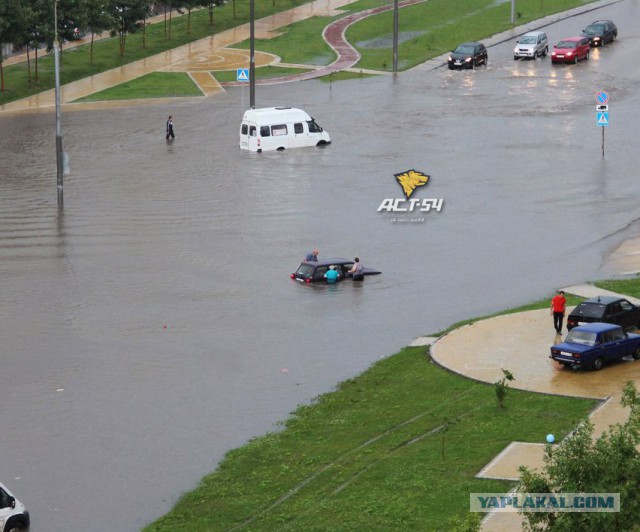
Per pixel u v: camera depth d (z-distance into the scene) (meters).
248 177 128.50
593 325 70.62
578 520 40.34
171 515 54.75
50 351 76.94
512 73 182.25
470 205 115.69
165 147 144.88
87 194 121.88
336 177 127.88
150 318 83.38
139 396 69.25
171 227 108.69
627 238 102.56
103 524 54.38
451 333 77.44
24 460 61.16
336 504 54.12
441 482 54.94
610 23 199.50
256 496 56.38
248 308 85.44
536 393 65.50
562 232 105.38
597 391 65.44
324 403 67.56
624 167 128.50
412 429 62.19
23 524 53.84
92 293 89.25
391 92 173.38
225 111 165.50
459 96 168.62
